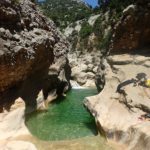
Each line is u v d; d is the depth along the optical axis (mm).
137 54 22812
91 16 78250
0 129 15844
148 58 21438
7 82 18438
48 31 28219
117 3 45312
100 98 19406
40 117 21938
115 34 25016
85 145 15086
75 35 73188
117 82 20234
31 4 24812
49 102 27594
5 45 17250
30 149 13633
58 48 32062
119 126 15258
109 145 14852
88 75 44031
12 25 19375
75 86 42375
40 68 24641
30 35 21219
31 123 19828
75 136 16938
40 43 21781
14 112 17625
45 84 26766
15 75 18984
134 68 20766
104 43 54000
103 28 59969
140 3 23328
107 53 27625
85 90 38125
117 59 22922
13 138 15695
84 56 60406
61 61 31734
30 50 20141
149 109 15578
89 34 65250
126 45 24344
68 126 19281
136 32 23703
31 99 22219
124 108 16875
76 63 48438
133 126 14258
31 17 23172
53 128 18703
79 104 27688
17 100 18594
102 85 24062
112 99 18453
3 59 16891
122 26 24094
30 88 22641
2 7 18031
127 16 23594
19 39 19078
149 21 23172
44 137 16672
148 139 12508
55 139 16312
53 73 28453
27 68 20484
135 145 13281
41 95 24234
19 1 21391
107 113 17141
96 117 17547
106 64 24078
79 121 20719
